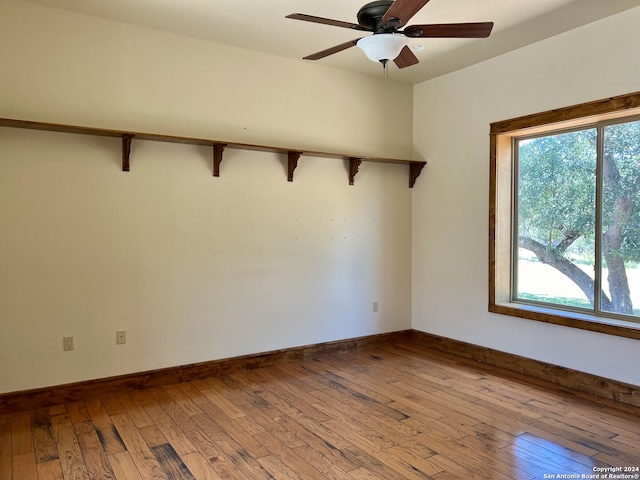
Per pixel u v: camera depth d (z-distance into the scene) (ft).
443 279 15.62
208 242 12.76
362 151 15.51
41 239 10.66
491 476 7.82
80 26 10.97
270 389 11.89
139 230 11.80
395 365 13.98
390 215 16.30
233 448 8.75
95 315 11.32
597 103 11.30
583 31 11.57
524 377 12.89
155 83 11.92
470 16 10.91
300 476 7.80
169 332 12.27
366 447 8.82
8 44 10.24
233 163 13.09
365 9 7.97
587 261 12.30
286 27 11.62
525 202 13.88
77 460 8.29
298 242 14.32
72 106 10.94
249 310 13.48
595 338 11.55
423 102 16.24
